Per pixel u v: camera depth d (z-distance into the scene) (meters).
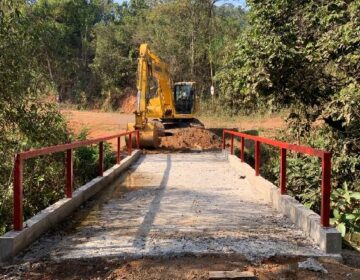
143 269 5.13
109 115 39.78
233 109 39.97
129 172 13.66
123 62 61.03
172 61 48.19
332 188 10.39
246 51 12.22
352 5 9.89
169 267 5.19
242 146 13.55
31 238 6.09
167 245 5.94
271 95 12.89
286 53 11.40
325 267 5.21
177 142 22.02
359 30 9.72
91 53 66.19
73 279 4.90
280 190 8.19
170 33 48.94
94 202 9.04
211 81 46.69
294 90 12.48
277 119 34.84
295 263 5.33
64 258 5.50
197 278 4.86
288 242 6.07
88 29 67.38
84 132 15.42
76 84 62.75
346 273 5.06
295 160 12.00
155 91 23.97
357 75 11.00
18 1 8.53
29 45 8.77
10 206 8.75
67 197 8.07
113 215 7.85
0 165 9.03
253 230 6.72
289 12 12.52
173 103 23.83
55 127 10.44
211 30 47.81
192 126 24.41
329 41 10.54
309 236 6.30
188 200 9.21
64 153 11.24
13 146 9.31
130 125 19.81
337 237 5.62
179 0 48.41
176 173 13.42
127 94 60.91
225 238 6.27
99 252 5.70
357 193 8.66
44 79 9.68
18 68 8.55
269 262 5.36
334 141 12.08
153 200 9.23
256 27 12.63
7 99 8.73
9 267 5.28
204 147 22.12
